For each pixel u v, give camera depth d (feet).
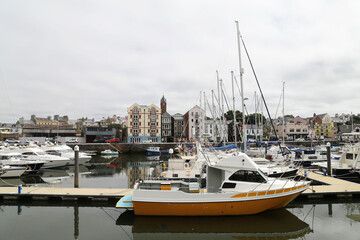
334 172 81.56
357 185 63.36
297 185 47.14
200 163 63.31
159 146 199.52
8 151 103.81
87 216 48.32
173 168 63.62
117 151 179.32
